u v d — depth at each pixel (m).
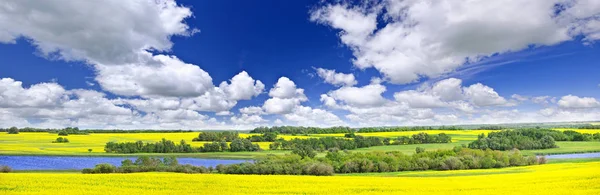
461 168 65.25
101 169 60.66
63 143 130.25
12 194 29.28
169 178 39.31
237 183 36.75
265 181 38.25
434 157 72.56
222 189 33.41
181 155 100.44
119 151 106.38
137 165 65.50
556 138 123.75
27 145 122.00
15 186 32.66
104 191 31.19
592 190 29.69
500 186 34.22
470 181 38.84
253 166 63.62
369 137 122.00
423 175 54.31
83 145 123.81
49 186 33.06
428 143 123.25
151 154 102.81
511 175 44.03
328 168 60.69
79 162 83.06
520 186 33.62
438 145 114.81
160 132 191.12
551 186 32.72
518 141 107.50
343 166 66.94
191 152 109.06
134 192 31.09
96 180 37.03
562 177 38.00
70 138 150.25
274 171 62.72
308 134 163.88
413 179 41.22
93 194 29.80
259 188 34.06
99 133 182.25
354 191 32.62
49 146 119.88
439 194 30.45
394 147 110.88
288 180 39.25
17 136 158.12
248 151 109.69
